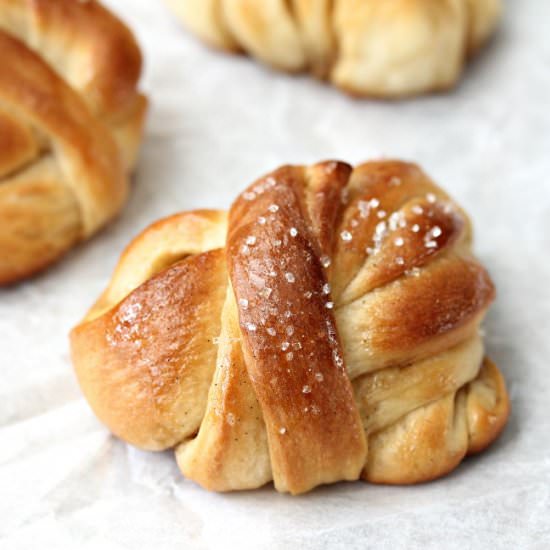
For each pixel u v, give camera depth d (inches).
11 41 15.5
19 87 15.3
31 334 15.4
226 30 18.4
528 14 19.4
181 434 13.4
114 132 16.4
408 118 18.1
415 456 13.4
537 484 13.5
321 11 17.5
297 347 12.9
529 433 14.1
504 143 17.7
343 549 13.1
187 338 13.3
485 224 16.8
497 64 18.7
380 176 14.1
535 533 13.2
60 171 15.7
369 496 13.5
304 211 13.4
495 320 15.5
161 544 13.2
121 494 13.7
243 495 13.6
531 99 18.2
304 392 12.9
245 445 13.1
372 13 17.3
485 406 13.8
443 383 13.5
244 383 13.0
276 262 13.0
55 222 15.7
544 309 15.6
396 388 13.4
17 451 14.1
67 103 15.6
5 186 15.4
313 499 13.5
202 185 17.2
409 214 13.8
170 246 13.9
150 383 13.3
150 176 17.3
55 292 15.9
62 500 13.6
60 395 14.7
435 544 13.1
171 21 19.4
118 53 16.1
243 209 13.6
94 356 13.7
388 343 13.3
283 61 18.3
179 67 18.7
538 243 16.5
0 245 15.4
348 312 13.4
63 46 16.1
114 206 16.1
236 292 13.1
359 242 13.5
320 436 13.0
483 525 13.2
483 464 13.8
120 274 14.2
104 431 14.3
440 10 17.4
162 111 18.1
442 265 13.7
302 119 18.1
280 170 13.9
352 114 18.2
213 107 18.2
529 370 14.9
